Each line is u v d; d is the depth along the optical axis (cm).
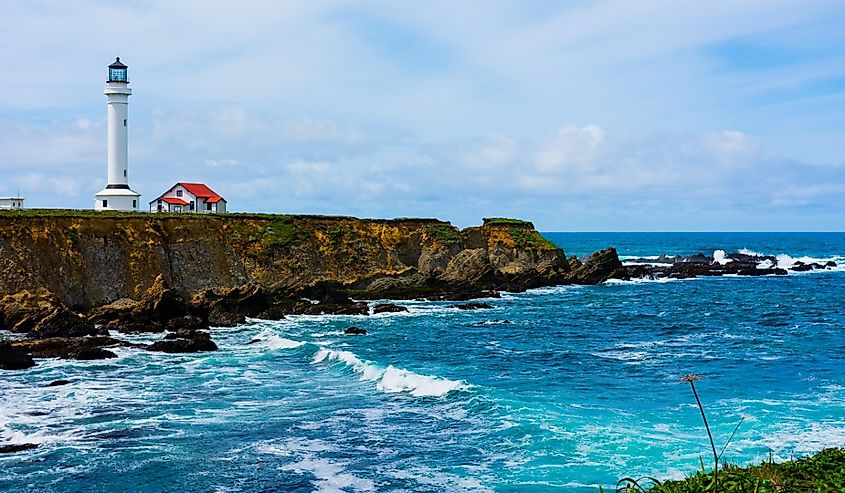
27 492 2364
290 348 4956
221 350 4900
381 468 2578
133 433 2973
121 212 7862
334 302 7538
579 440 2823
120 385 3828
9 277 5838
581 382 3916
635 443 2773
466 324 6397
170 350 4797
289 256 8106
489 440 2864
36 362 4381
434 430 3009
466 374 4175
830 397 3466
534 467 2556
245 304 6694
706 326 6269
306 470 2564
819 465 1741
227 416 3238
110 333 5538
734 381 3872
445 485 2414
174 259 7038
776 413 3166
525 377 4075
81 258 6375
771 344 5209
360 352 4969
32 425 3069
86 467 2584
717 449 2684
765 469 1722
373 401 3500
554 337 5656
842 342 5284
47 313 5300
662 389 3706
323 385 3850
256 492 2373
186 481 2462
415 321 6594
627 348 5097
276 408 3375
